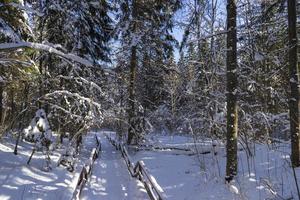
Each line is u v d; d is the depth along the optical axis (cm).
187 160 1605
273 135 1819
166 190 1197
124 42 2314
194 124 1858
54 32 1652
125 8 2252
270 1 1410
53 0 1581
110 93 2183
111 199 1041
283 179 1012
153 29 2262
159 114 2803
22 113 1416
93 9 1970
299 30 1393
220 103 1639
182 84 2266
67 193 836
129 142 2264
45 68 1520
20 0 1106
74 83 1658
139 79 2602
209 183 1146
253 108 1736
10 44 732
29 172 1218
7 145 1548
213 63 1786
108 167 1642
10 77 1230
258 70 1686
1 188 982
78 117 1511
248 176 1100
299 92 1123
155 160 1748
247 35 1351
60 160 1430
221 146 1727
